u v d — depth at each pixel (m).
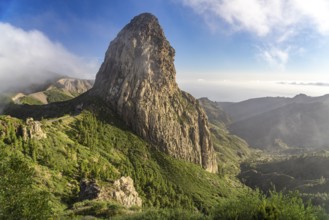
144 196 185.62
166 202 185.12
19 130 155.00
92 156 189.62
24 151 143.12
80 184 128.12
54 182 127.56
